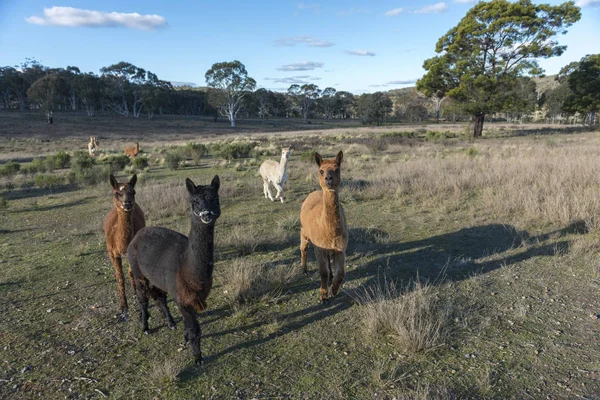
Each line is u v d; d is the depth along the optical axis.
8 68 100.25
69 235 8.80
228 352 4.14
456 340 4.15
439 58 39.66
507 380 3.46
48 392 3.57
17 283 6.09
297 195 12.37
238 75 82.50
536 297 5.00
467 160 15.60
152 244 4.28
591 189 9.30
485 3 37.16
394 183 12.23
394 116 130.00
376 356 3.95
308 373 3.72
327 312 4.95
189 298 3.78
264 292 5.45
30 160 27.80
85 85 91.31
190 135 59.69
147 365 3.96
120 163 21.86
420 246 7.19
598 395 3.21
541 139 30.95
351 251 7.08
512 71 35.84
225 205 11.30
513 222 8.18
